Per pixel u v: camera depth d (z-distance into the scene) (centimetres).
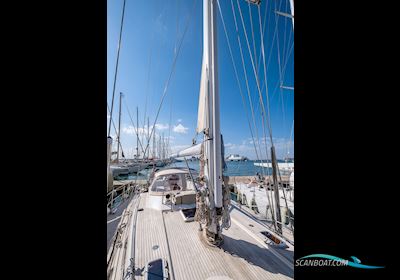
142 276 216
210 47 279
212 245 279
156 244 283
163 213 418
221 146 293
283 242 283
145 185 691
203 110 299
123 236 297
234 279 212
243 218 390
